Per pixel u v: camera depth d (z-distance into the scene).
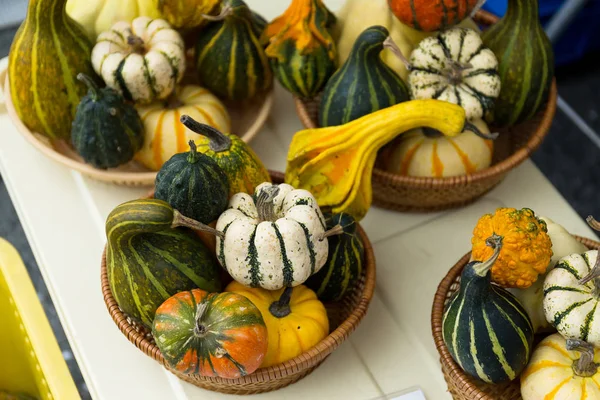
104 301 1.00
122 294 0.92
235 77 1.13
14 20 1.96
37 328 1.06
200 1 1.11
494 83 1.06
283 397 0.97
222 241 0.92
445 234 1.10
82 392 1.50
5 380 1.24
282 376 0.90
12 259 1.10
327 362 0.99
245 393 0.96
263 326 0.88
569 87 1.96
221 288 0.96
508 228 0.90
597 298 0.88
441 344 0.91
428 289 1.05
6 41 1.92
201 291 0.90
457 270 0.97
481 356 0.88
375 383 0.98
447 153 1.05
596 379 0.87
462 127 1.00
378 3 1.10
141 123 1.09
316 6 1.08
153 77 1.07
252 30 1.13
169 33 1.10
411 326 1.02
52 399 1.11
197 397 0.97
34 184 1.14
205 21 1.13
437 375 0.98
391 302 1.04
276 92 1.24
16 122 1.12
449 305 0.90
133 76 1.06
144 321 0.93
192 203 0.91
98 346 1.00
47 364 1.04
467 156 1.05
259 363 0.88
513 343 0.88
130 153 1.08
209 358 0.87
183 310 0.87
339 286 0.97
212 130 0.95
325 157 1.01
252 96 1.17
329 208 1.02
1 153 1.17
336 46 1.13
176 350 0.87
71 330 1.01
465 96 1.05
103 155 1.06
